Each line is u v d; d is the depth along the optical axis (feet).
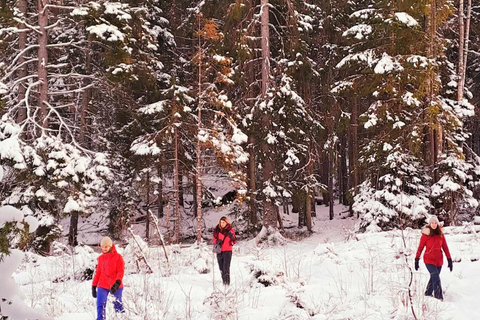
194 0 79.30
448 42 55.93
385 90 54.70
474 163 63.77
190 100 59.52
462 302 25.58
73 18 50.72
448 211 55.16
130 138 68.59
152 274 35.76
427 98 55.36
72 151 50.78
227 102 56.80
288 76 63.21
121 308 23.62
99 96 70.85
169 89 58.70
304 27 63.87
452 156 55.36
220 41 63.05
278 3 69.26
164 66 72.95
